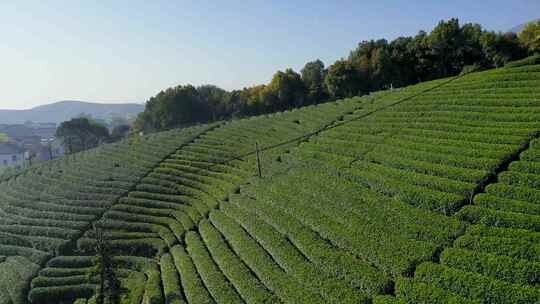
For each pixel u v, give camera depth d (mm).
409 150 30078
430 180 24750
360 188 27734
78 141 116500
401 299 17203
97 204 43562
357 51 81938
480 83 38344
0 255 39750
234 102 107188
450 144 29094
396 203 24297
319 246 23172
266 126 55906
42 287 32250
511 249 16969
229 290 23047
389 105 43344
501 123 28984
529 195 20484
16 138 161375
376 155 31562
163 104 104062
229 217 32750
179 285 26328
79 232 39312
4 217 46500
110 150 64250
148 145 61250
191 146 55688
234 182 39781
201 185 42438
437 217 21391
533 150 24250
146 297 26516
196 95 111875
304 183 31969
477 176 23453
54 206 45000
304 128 47562
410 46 70688
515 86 34844
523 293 14562
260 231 27266
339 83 75000
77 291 31297
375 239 21672
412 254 19375
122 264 33656
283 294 20703
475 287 15859
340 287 19422
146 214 40125
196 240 31750
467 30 66312
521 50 60531
